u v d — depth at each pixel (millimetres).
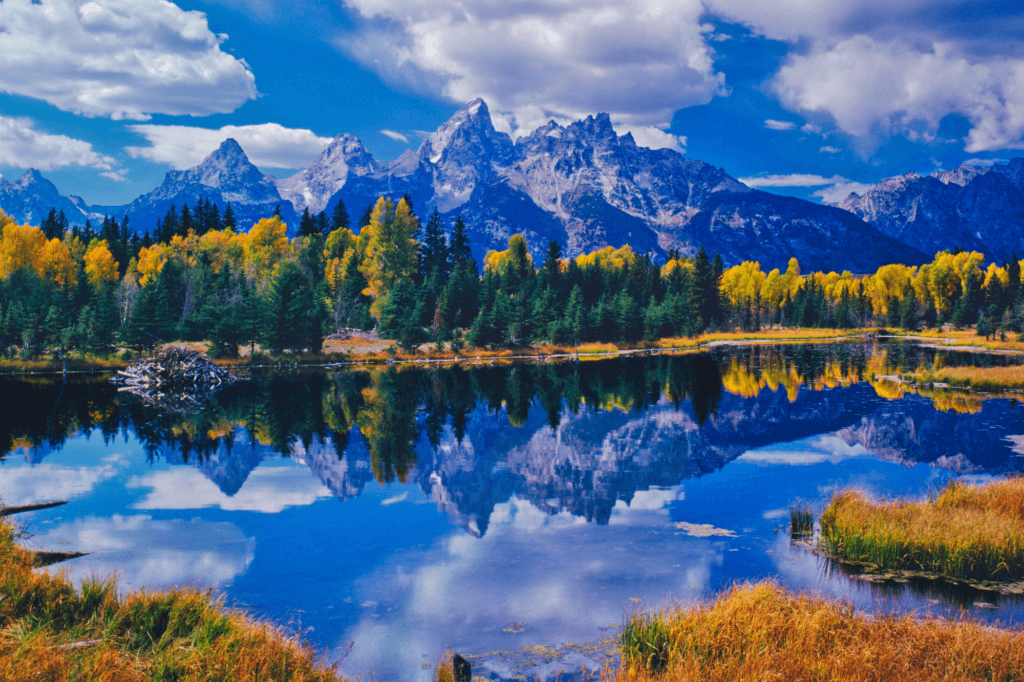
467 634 12656
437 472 27297
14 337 77688
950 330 146000
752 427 37406
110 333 76938
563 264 133375
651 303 117250
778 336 138250
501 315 94562
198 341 81812
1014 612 13117
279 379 62219
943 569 15383
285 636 12000
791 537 18688
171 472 27344
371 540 18797
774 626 10875
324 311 88062
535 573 16062
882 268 187500
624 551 17641
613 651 11797
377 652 11891
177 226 134500
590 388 54938
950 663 9766
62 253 103500
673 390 53438
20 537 18922
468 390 53812
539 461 29375
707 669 9648
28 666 8555
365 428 37344
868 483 25344
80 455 30531
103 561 16984
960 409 42219
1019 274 155000
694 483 25562
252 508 22062
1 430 36812
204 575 15984
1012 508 18109
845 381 58531
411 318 87875
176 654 9453
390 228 101375
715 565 16438
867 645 10289
